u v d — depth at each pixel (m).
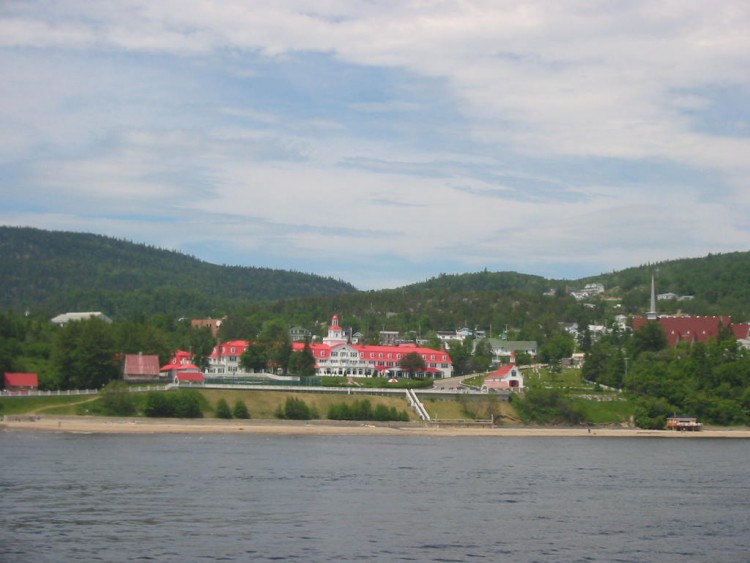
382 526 98.25
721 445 198.88
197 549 85.94
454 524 100.56
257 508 105.50
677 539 96.81
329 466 142.62
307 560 83.25
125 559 82.00
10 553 82.94
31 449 150.00
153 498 109.38
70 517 97.38
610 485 133.12
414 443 184.12
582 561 86.31
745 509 115.00
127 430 185.00
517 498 118.81
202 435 182.88
